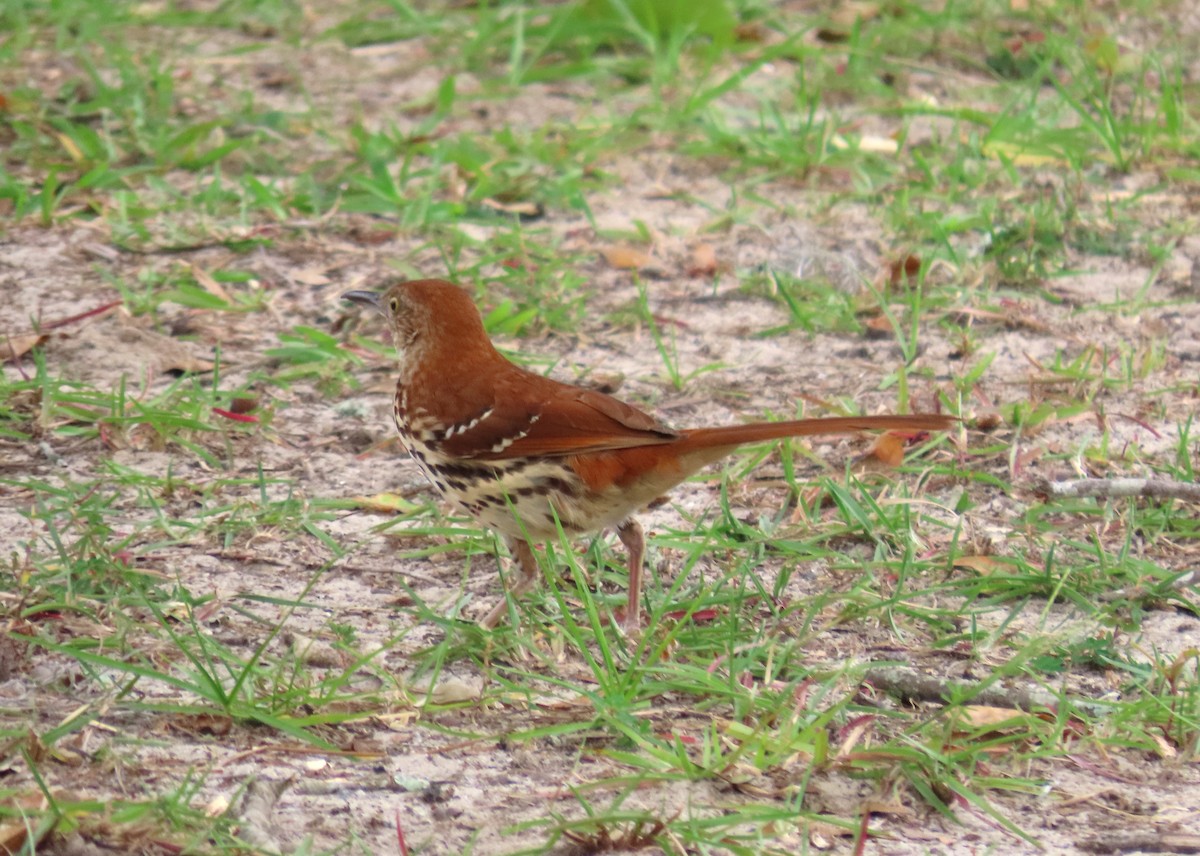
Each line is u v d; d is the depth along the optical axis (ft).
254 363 38.04
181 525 30.09
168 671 24.52
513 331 40.29
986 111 55.83
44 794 19.92
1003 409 36.09
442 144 50.26
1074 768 23.25
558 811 21.43
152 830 19.74
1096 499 31.94
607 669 24.31
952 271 44.39
